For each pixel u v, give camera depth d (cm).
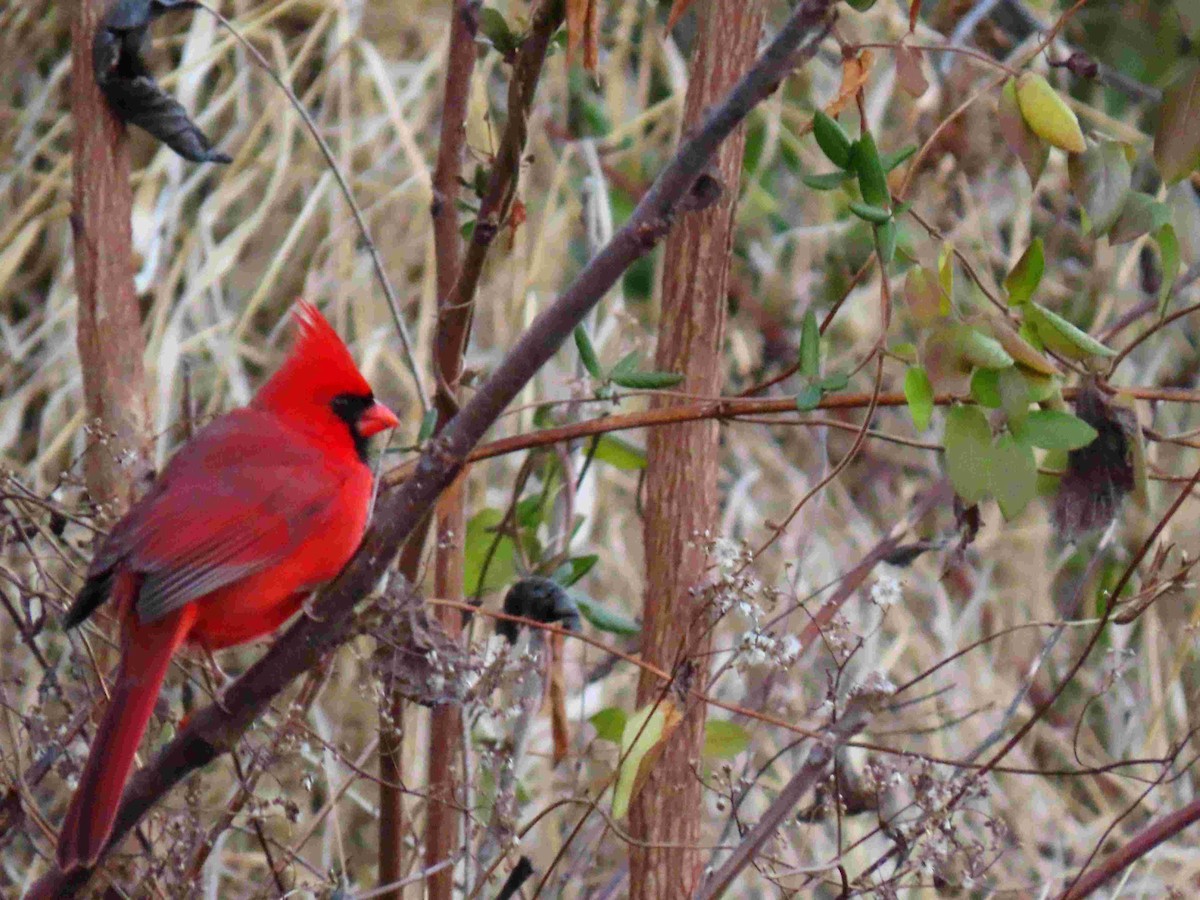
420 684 501
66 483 609
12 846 829
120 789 476
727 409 534
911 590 953
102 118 595
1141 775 891
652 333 990
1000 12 869
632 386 534
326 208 1001
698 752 544
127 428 602
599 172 909
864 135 483
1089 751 914
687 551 543
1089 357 526
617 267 414
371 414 603
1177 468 938
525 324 959
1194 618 656
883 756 664
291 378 602
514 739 624
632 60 1093
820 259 1034
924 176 867
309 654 471
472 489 906
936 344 472
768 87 394
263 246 996
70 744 566
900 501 985
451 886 582
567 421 678
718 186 418
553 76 1030
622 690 874
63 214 955
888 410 996
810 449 1007
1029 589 956
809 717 705
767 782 804
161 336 916
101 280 597
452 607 579
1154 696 893
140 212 954
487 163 606
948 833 505
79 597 524
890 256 480
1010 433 479
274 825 755
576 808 696
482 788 645
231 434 582
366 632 480
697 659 533
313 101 1027
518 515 700
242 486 559
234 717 475
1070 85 970
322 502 570
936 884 561
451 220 568
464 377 549
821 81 1045
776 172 1065
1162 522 520
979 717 912
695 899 541
